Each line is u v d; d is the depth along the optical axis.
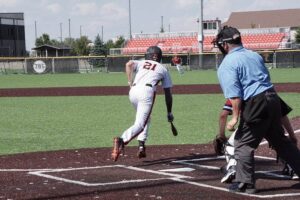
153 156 15.05
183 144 17.41
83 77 68.81
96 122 24.34
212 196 10.33
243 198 10.19
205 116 25.70
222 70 10.23
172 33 129.38
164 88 13.78
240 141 10.49
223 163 13.88
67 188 11.12
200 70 81.25
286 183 11.43
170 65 87.81
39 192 10.79
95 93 42.88
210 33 136.25
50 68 81.88
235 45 10.47
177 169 13.12
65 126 23.00
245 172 10.48
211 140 18.50
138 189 10.96
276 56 80.00
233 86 10.10
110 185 11.36
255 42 124.00
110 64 82.38
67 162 14.22
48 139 19.31
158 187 11.13
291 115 24.92
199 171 12.85
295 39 142.25
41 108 31.45
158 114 26.92
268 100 10.12
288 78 55.38
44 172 12.82
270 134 10.64
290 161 10.69
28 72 81.56
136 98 13.40
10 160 14.59
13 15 125.62
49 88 48.94
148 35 131.38
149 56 13.98
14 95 41.97
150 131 20.94
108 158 14.80
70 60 82.50
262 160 14.05
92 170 13.06
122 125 23.20
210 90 43.06
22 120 25.36
